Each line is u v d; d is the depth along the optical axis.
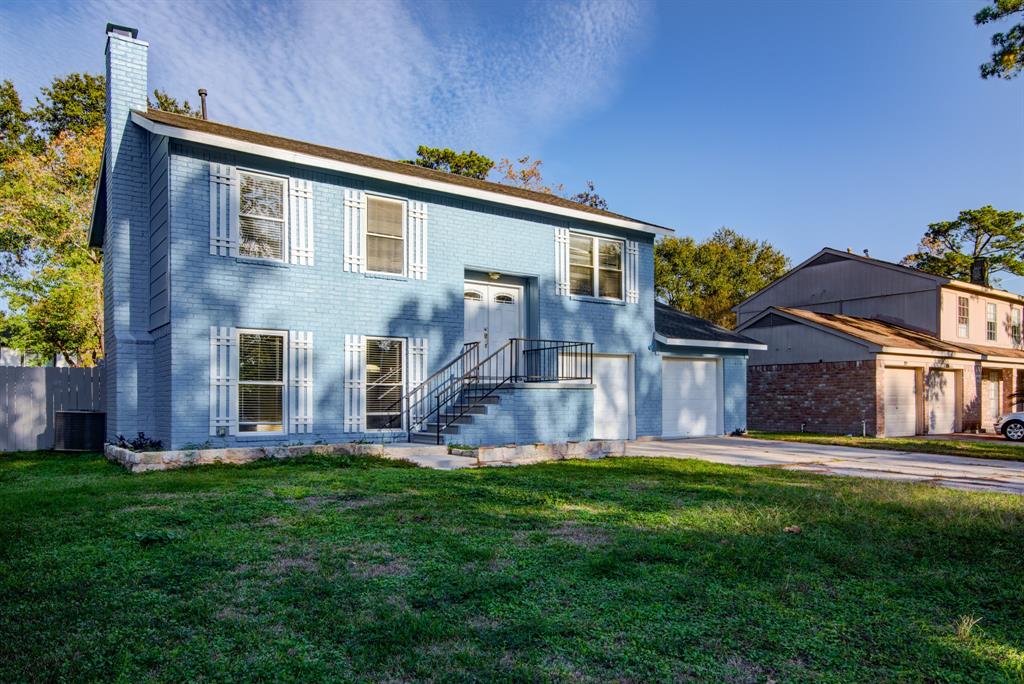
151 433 11.48
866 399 20.16
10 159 27.23
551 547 5.05
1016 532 5.84
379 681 2.90
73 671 2.95
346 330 12.19
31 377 13.59
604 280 16.33
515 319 15.05
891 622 3.69
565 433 13.38
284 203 11.69
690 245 44.69
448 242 13.63
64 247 23.67
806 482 8.96
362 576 4.30
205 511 6.12
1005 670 3.10
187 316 10.58
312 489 7.37
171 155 10.58
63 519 5.72
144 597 3.87
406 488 7.62
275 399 11.41
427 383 13.12
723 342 17.83
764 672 3.05
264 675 2.95
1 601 3.78
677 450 13.90
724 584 4.26
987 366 25.70
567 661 3.12
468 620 3.60
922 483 9.17
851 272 26.69
